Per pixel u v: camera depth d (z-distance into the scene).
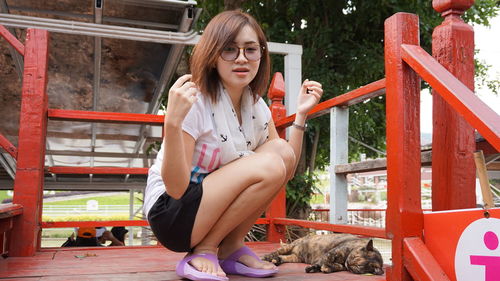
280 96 3.48
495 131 1.04
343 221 2.76
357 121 6.71
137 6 4.04
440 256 1.28
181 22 4.14
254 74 1.68
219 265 1.76
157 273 2.00
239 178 1.60
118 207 27.00
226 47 1.62
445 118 1.55
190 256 1.69
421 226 1.37
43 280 1.82
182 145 1.43
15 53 4.35
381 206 17.56
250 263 1.83
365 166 2.45
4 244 2.55
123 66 5.20
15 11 4.18
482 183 1.19
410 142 1.41
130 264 2.32
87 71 5.29
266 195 1.63
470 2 1.59
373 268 2.06
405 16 1.48
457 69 1.54
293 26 6.88
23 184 2.71
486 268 1.12
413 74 1.45
